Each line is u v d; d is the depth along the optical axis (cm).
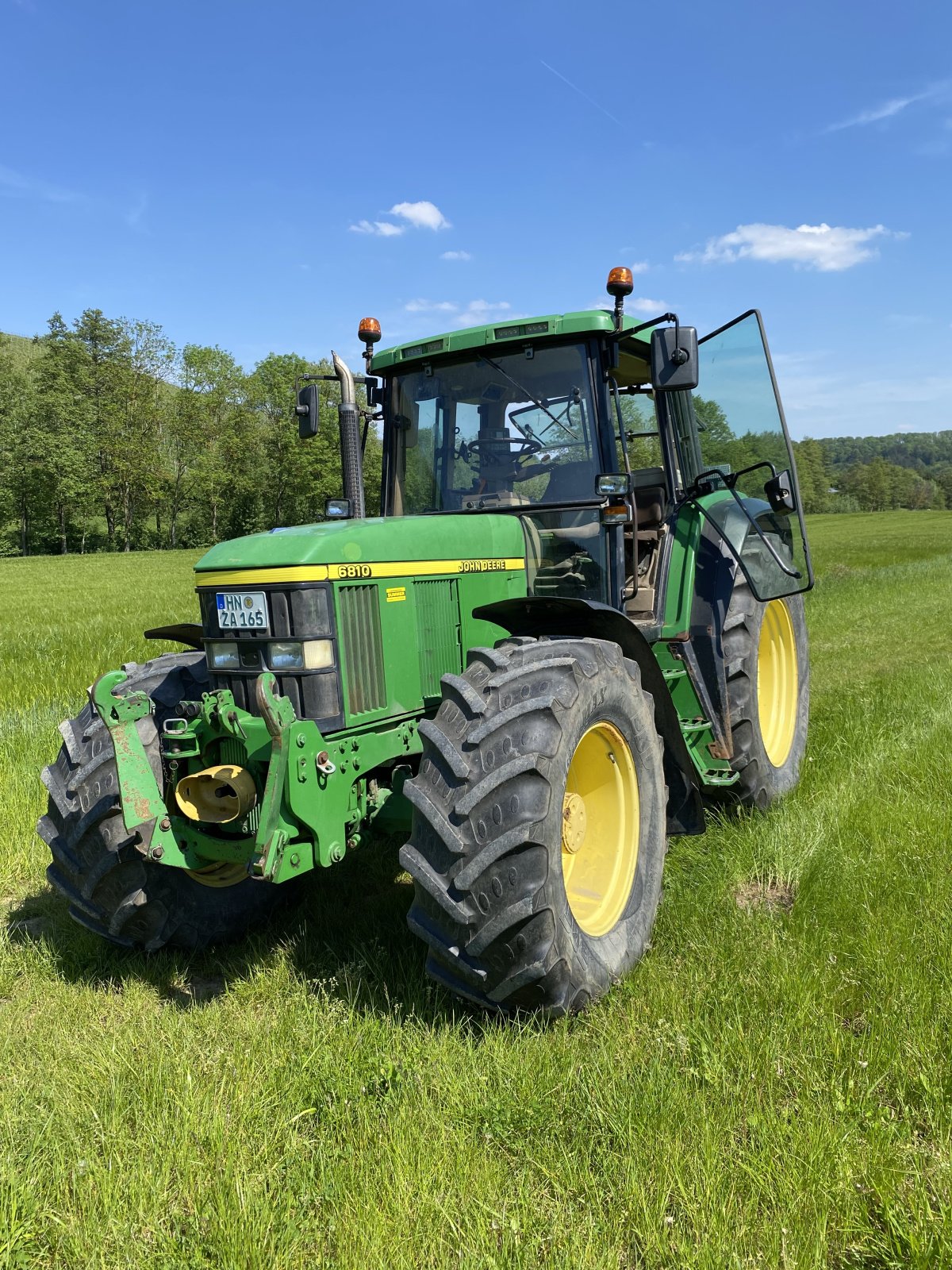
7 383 6800
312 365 6956
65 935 381
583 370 392
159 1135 237
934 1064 250
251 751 297
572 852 309
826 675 859
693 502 455
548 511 400
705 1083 250
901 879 368
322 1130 239
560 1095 248
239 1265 194
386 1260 194
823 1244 194
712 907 360
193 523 7475
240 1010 311
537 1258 196
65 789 337
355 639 307
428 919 276
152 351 6900
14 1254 203
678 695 439
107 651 1008
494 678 290
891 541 3912
